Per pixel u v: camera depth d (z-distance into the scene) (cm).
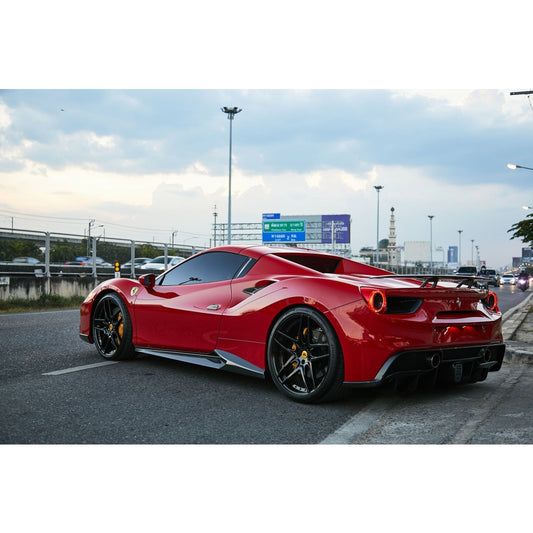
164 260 2708
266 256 460
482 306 437
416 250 9344
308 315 396
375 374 372
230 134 4291
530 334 823
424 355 382
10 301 1548
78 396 416
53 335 783
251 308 434
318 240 6738
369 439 330
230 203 4269
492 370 446
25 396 415
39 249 1872
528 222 1647
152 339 516
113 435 331
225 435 334
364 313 375
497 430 345
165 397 416
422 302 390
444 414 382
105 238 2242
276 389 446
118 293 552
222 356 454
